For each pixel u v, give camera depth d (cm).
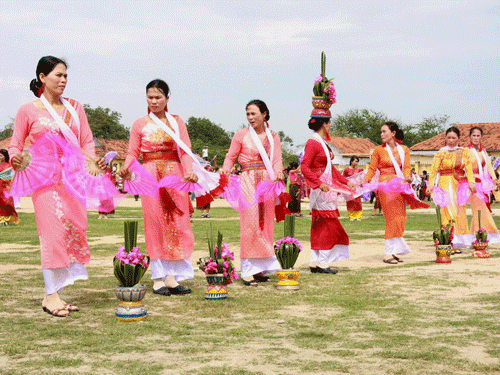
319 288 690
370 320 517
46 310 553
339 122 10488
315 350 421
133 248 535
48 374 366
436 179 1116
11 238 1277
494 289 674
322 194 812
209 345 436
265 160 752
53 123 576
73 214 569
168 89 686
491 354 410
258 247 741
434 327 490
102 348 426
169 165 680
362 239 1317
